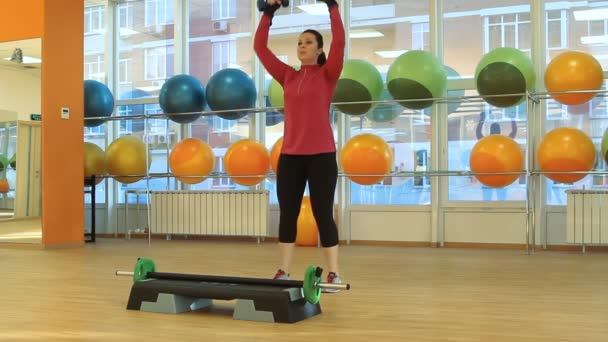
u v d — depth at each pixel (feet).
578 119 18.56
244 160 18.92
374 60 20.98
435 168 19.70
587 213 17.44
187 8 23.56
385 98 20.07
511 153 16.47
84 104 21.47
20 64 19.21
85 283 11.59
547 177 17.06
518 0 19.25
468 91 19.76
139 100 24.25
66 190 19.47
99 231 24.64
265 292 8.07
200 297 8.41
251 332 7.41
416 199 20.12
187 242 21.49
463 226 19.47
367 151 17.24
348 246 19.83
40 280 12.00
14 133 19.36
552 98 17.70
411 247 19.40
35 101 18.92
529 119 17.97
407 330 7.50
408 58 17.24
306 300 8.32
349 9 21.26
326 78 9.11
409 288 10.93
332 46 9.06
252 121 22.20
